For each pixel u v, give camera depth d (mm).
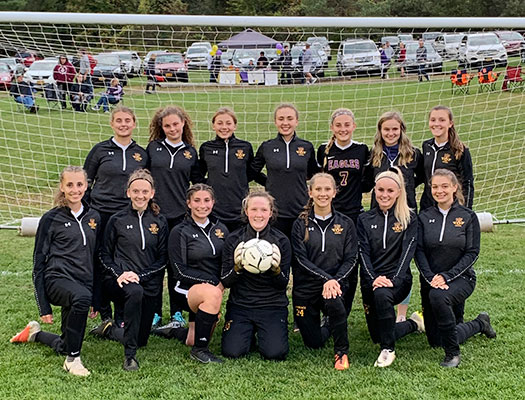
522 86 8359
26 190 8844
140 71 8539
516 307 4809
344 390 3465
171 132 4656
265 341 3936
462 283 3941
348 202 4711
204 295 3895
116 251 4094
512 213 7562
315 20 5367
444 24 5473
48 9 34469
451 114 4586
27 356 3980
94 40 7773
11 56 7496
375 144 4645
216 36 6949
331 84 7902
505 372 3684
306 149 4719
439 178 4039
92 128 11695
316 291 4074
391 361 3846
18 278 5660
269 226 4078
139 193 4035
